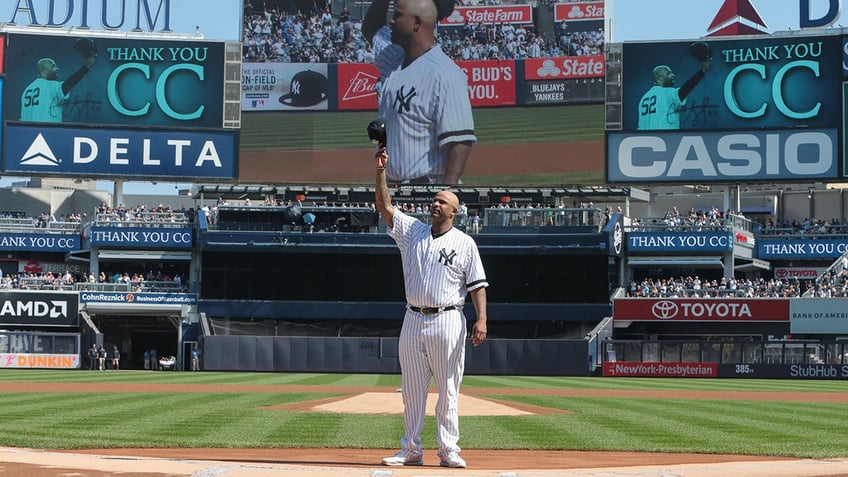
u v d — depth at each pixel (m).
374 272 57.09
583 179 57.62
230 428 15.77
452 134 57.84
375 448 13.11
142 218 59.50
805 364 46.66
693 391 31.47
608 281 55.66
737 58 57.03
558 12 58.25
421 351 10.45
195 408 20.50
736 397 27.86
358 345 50.28
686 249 56.41
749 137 56.69
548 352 49.00
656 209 69.88
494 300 56.09
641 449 13.38
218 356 50.50
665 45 57.56
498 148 58.06
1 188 69.56
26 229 59.44
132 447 12.73
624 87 57.72
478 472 9.73
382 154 10.52
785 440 14.85
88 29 60.44
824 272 55.22
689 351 47.78
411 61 58.19
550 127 58.06
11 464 10.20
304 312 56.97
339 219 57.41
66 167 58.53
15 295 53.94
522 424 17.53
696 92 57.22
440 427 10.48
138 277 58.59
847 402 25.70
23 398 23.89
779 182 56.31
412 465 10.55
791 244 58.25
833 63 55.94
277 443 13.44
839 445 14.04
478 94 58.28
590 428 16.78
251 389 30.00
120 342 61.38
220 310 56.84
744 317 51.19
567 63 58.00
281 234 56.66
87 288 56.50
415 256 10.48
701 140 57.09
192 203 76.06
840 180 55.66
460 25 58.44
